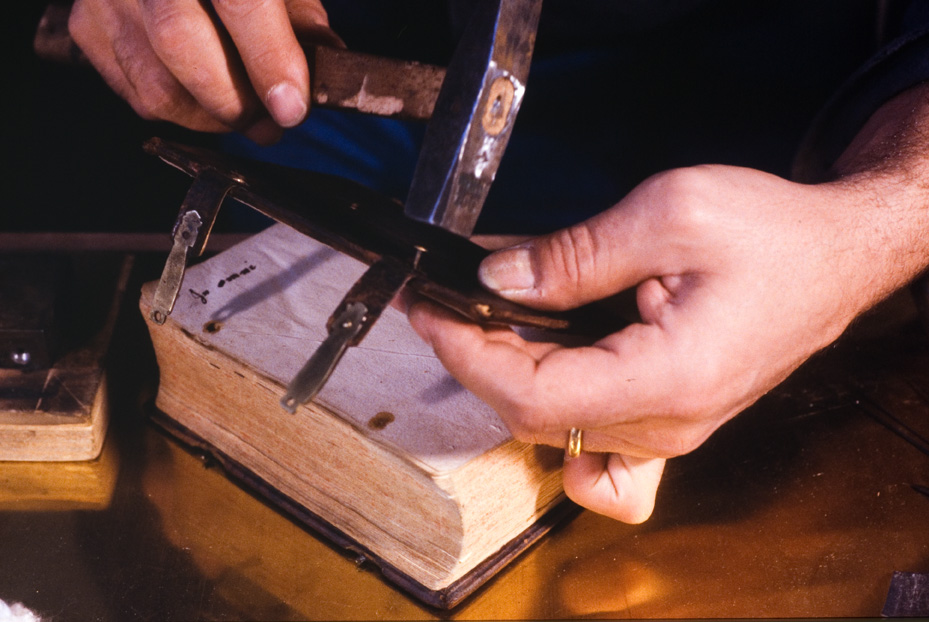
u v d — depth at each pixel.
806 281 0.57
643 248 0.55
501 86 0.50
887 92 0.83
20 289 0.79
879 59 0.83
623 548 0.68
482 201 0.53
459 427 0.61
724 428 0.80
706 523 0.70
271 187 0.64
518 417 0.55
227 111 0.77
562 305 0.57
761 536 0.69
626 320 0.69
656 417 0.56
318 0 0.90
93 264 0.94
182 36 0.71
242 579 0.64
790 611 0.63
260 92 0.71
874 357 0.89
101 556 0.65
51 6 0.91
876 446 0.78
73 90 2.34
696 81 1.17
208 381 0.72
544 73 1.15
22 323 0.75
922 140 0.74
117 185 2.12
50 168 2.15
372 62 0.70
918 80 0.81
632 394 0.54
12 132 2.21
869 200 0.64
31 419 0.71
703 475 0.75
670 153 1.22
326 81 0.71
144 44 0.81
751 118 1.19
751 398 0.59
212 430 0.75
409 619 0.62
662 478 0.74
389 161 1.33
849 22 1.10
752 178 0.58
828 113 0.88
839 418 0.81
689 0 1.09
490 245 1.02
